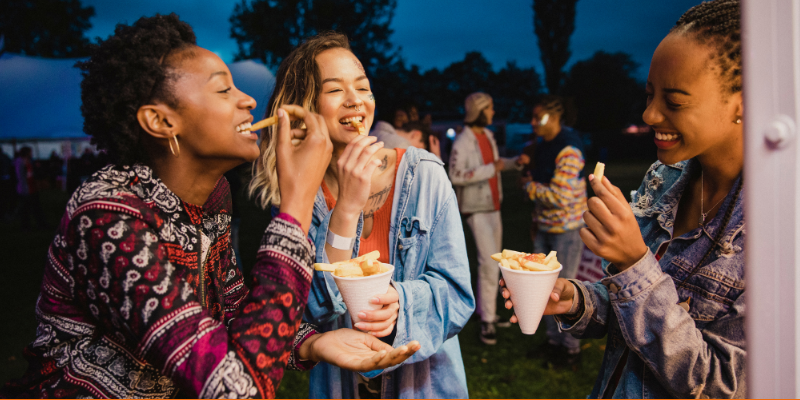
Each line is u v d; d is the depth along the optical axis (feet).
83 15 90.79
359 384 5.38
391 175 5.38
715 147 3.45
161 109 3.24
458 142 14.60
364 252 5.41
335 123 5.13
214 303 3.87
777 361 2.01
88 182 3.19
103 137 3.44
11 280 24.49
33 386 3.28
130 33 3.26
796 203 1.92
